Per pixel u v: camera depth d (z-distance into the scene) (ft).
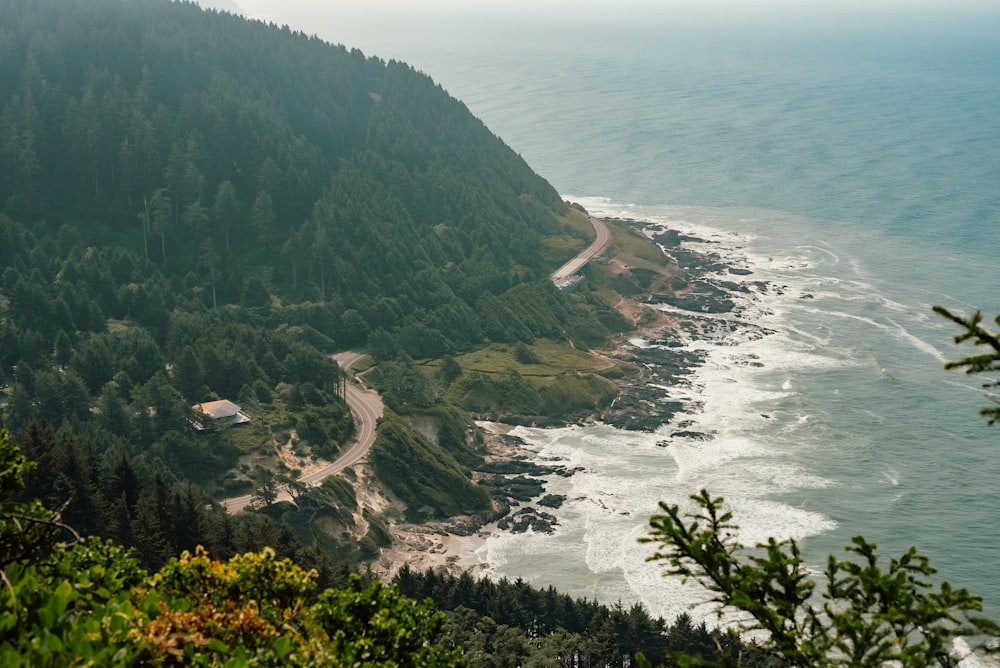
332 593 153.58
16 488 137.18
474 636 364.99
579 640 368.07
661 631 385.91
